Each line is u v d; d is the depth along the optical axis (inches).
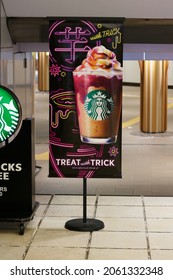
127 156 550.3
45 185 432.8
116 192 411.5
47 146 602.2
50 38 312.0
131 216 352.2
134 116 856.3
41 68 1254.3
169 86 1334.9
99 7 370.3
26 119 318.3
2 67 402.3
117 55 312.3
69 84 315.3
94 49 311.7
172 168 496.1
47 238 311.9
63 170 322.7
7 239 310.2
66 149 320.5
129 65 1416.1
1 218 315.6
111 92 315.3
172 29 393.4
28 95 473.7
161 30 394.3
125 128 738.8
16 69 438.3
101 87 314.7
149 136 675.4
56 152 321.4
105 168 321.7
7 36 393.4
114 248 296.0
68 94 316.2
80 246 299.0
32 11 376.5
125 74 1432.1
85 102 315.9
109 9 372.5
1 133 311.1
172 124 774.5
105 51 312.0
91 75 313.7
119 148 320.2
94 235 317.1
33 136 327.3
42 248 295.6
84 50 311.9
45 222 340.2
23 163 318.3
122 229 327.3
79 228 323.9
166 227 330.6
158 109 690.2
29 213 319.6
